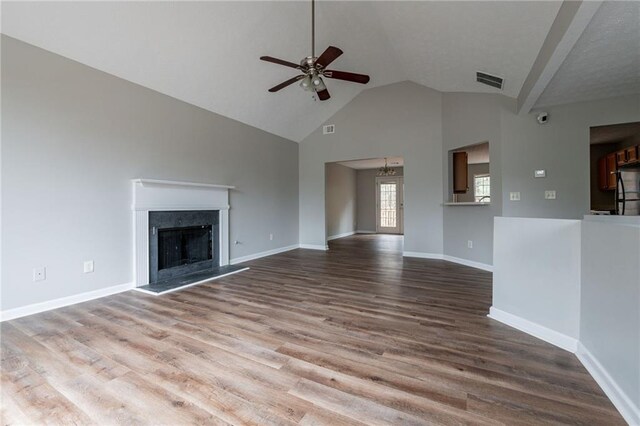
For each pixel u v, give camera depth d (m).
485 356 1.87
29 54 2.63
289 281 3.77
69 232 2.91
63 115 2.86
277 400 1.46
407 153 5.49
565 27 2.18
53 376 1.67
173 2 2.89
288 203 6.35
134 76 3.39
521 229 2.26
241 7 3.27
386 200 10.36
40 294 2.71
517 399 1.46
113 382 1.61
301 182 6.67
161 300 3.02
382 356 1.88
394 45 4.20
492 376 1.66
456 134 4.89
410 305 2.84
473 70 3.88
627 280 1.36
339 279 3.87
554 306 2.02
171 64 3.48
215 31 3.37
